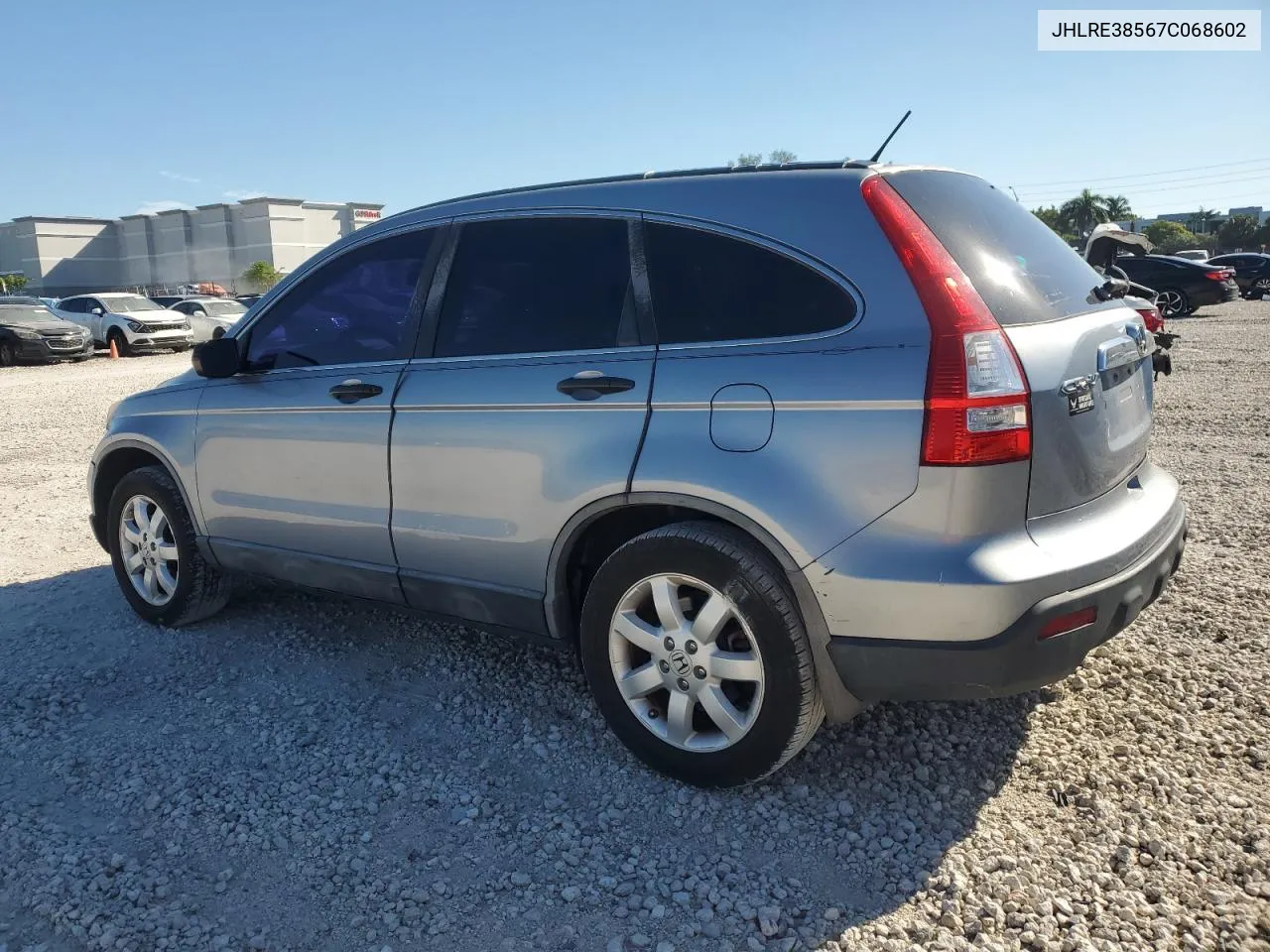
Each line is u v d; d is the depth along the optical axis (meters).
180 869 2.71
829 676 2.74
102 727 3.58
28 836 2.88
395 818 2.94
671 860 2.70
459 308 3.44
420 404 3.41
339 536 3.74
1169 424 8.73
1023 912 2.41
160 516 4.48
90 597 5.03
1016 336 2.57
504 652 4.14
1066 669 2.62
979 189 3.17
